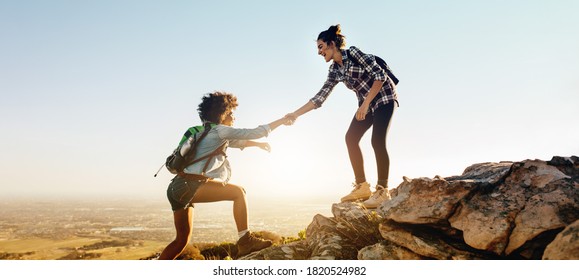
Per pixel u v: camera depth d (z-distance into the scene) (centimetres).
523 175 226
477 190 229
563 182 208
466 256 211
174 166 291
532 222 194
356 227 308
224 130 306
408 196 260
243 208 323
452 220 226
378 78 353
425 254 226
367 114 385
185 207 296
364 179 390
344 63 377
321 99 383
